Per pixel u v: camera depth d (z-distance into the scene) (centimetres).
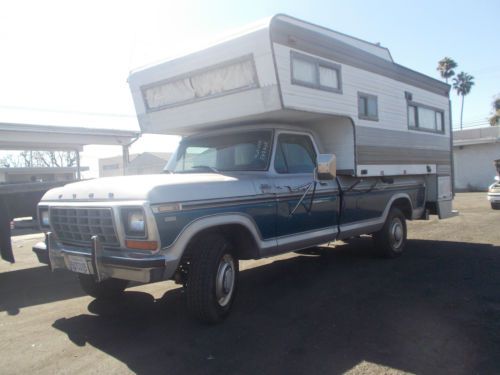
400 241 750
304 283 592
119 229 389
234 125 586
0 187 623
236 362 358
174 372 343
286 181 523
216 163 556
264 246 484
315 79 543
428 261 705
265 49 484
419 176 820
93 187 429
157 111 618
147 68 615
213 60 532
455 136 3180
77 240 442
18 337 425
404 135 738
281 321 447
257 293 550
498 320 436
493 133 3020
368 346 382
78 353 384
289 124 596
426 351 371
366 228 663
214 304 430
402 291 541
